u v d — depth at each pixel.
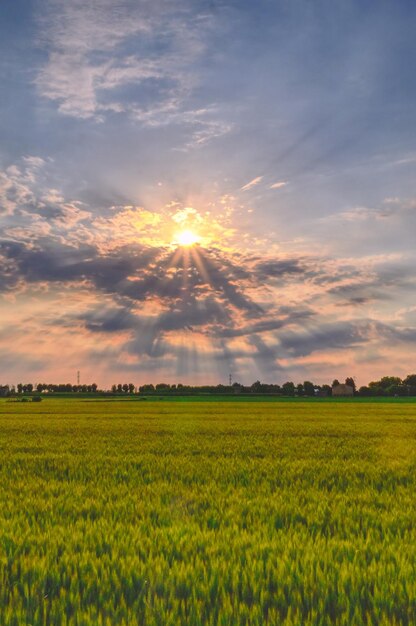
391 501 10.51
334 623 4.92
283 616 5.09
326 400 122.88
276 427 34.44
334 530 8.27
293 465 16.05
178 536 7.68
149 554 6.80
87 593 5.58
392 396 170.62
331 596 5.49
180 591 5.68
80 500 10.55
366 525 8.50
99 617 4.78
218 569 6.20
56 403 100.19
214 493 11.37
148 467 15.61
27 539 7.53
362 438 26.23
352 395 172.00
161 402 105.56
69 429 33.09
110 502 10.25
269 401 113.56
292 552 6.99
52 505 10.04
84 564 6.34
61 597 5.38
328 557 6.68
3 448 21.77
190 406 82.19
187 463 16.50
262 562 6.36
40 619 4.94
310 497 10.88
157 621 4.86
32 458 18.08
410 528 8.56
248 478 13.48
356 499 10.77
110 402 106.00
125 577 5.97
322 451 20.27
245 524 8.77
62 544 7.31
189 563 6.38
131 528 8.10
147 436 27.61
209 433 29.70
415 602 5.32
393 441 24.64
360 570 6.19
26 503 10.27
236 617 4.94
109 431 31.34
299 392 170.38
